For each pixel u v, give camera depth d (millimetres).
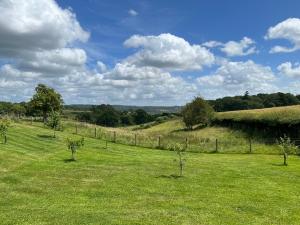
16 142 43188
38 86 76688
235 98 154000
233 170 33406
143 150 50406
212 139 62156
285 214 19281
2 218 16469
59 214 17531
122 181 26547
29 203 19672
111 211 18500
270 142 60906
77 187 24188
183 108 92188
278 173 32312
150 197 22094
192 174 30469
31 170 29172
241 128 75938
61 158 36594
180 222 16969
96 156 39656
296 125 61969
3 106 121000
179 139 61688
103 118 151875
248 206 20625
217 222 17266
